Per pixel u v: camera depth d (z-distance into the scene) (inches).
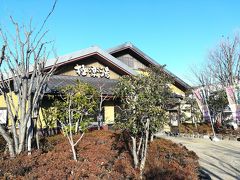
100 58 800.9
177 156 420.2
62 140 462.3
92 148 411.2
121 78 408.8
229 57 1192.8
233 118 1057.5
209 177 404.2
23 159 278.4
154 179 304.7
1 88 348.5
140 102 374.3
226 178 420.2
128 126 368.5
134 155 363.9
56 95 569.6
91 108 469.1
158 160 378.0
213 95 1136.8
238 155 617.9
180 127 1035.9
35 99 351.6
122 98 400.8
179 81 1017.5
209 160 558.3
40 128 551.2
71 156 352.2
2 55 325.4
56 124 587.8
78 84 491.8
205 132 1005.2
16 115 351.9
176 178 306.0
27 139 340.2
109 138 484.4
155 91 398.3
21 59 340.5
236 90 1001.5
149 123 372.5
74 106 459.2
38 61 367.6
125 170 312.7
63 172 248.5
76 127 465.7
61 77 716.7
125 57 958.4
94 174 259.1
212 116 1151.0
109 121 745.0
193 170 361.7
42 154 314.8
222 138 911.7
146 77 399.9
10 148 319.9
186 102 1065.5
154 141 499.5
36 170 254.5
